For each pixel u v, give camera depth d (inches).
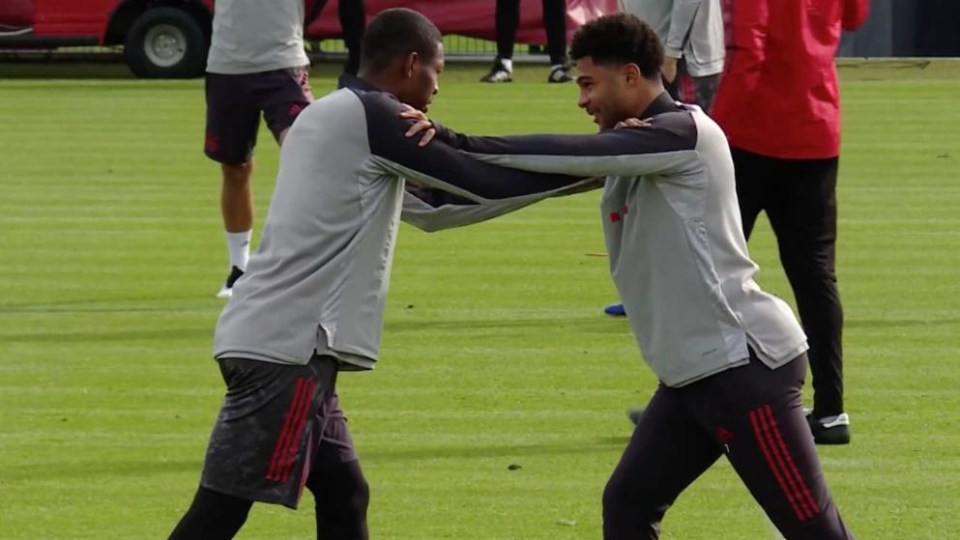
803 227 1042.1
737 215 698.8
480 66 3449.8
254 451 696.4
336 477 753.0
